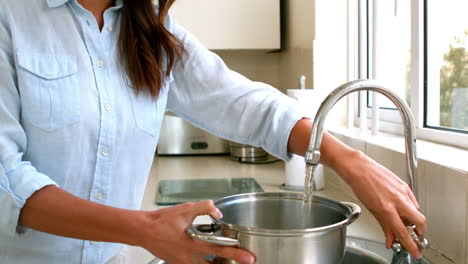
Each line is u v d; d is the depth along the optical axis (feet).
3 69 2.27
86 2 2.65
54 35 2.46
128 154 2.72
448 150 3.50
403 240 2.26
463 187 2.62
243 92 3.04
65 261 2.69
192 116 3.25
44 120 2.39
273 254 1.85
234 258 1.84
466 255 2.61
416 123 4.42
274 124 2.86
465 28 3.79
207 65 3.11
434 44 4.23
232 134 3.11
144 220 1.89
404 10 4.91
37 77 2.35
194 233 1.80
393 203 2.27
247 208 2.39
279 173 5.85
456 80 3.96
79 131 2.48
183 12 6.81
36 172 2.09
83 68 2.50
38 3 2.44
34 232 2.51
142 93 2.72
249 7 6.89
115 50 2.67
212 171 6.09
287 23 7.09
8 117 2.19
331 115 5.91
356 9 5.61
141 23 2.70
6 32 2.34
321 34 5.71
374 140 4.27
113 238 1.92
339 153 2.45
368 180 2.32
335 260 1.98
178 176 5.78
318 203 2.33
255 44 6.96
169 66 2.90
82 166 2.55
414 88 4.41
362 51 5.49
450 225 2.76
